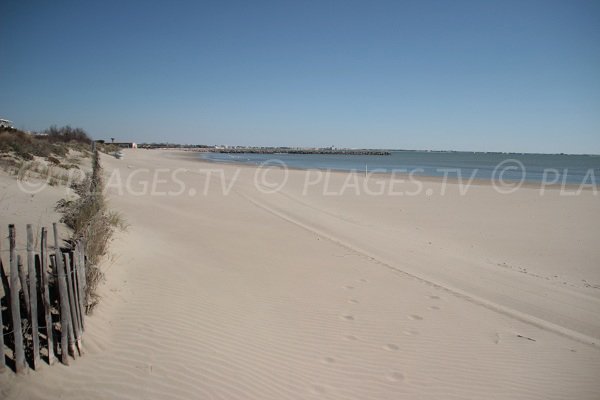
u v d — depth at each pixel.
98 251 5.94
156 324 4.67
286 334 5.04
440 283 7.35
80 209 7.74
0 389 3.10
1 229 5.93
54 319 4.04
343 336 5.11
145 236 8.74
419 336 5.22
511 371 4.55
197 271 6.92
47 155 18.67
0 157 13.58
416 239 11.09
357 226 12.50
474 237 11.55
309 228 11.72
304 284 6.89
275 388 3.90
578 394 4.21
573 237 11.64
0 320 3.26
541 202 18.22
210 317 5.16
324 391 3.96
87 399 3.24
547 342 5.27
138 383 3.55
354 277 7.42
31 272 3.44
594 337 5.48
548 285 7.57
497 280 7.75
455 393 4.10
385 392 4.04
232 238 9.79
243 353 4.43
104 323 4.41
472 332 5.42
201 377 3.84
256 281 6.82
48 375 3.38
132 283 5.72
